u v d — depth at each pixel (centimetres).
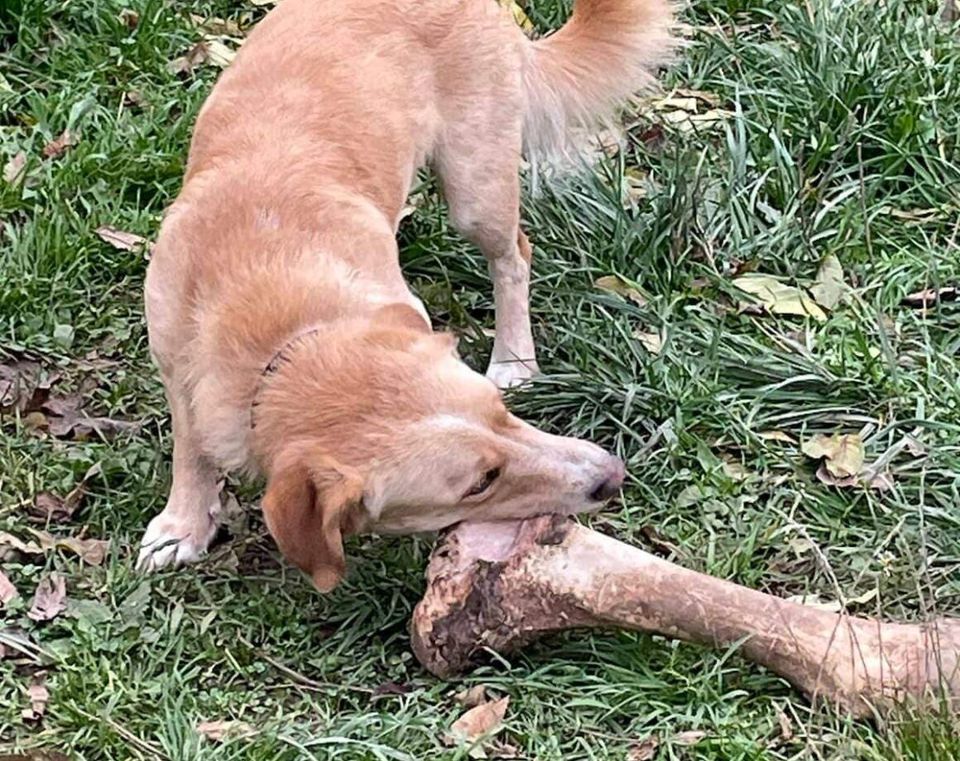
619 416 192
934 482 186
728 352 196
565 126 207
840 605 168
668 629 161
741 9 244
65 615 170
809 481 186
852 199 218
